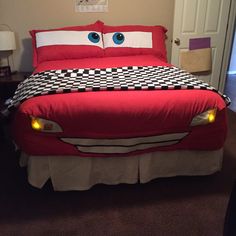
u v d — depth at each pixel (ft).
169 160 5.71
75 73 6.65
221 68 11.73
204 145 5.48
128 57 8.99
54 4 9.82
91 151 5.17
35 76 6.68
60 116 4.81
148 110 4.93
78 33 9.27
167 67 7.41
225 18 10.78
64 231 4.68
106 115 4.85
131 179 5.71
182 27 10.48
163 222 4.84
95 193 5.63
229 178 6.10
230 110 10.73
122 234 4.60
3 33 8.88
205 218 4.92
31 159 5.25
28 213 5.09
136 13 10.44
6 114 5.38
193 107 5.09
